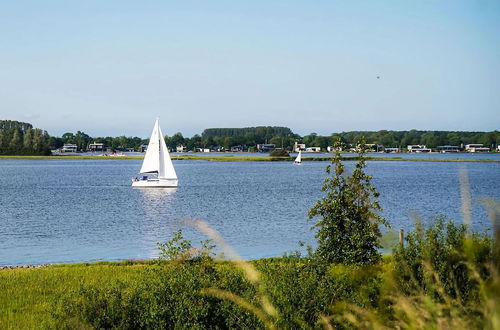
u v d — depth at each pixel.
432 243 14.48
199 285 24.16
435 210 114.00
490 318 7.62
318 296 18.98
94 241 75.06
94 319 23.69
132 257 62.84
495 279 7.68
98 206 123.62
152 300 23.94
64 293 30.41
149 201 134.88
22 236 80.00
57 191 164.38
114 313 23.83
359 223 36.31
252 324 19.45
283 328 17.72
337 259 36.00
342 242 36.28
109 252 66.44
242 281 22.73
